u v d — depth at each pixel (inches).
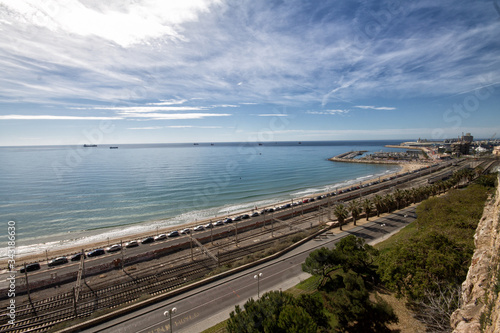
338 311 1171.9
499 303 610.5
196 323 1293.1
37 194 4793.3
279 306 1018.1
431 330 1095.6
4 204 4217.5
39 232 3169.3
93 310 1481.3
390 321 1171.9
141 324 1294.3
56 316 1439.5
